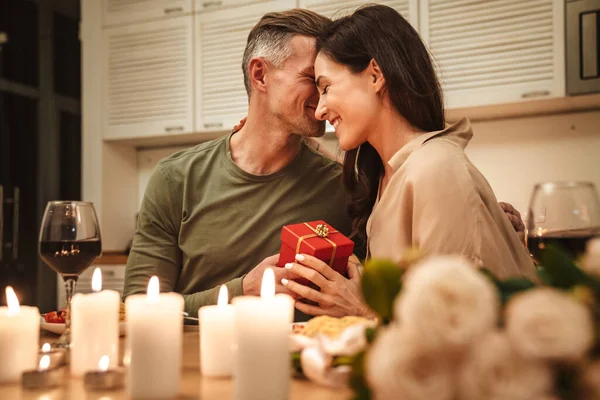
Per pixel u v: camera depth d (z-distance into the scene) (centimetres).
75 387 72
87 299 79
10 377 75
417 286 42
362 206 150
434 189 111
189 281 174
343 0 323
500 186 323
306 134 169
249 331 60
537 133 316
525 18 284
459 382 42
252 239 169
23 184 443
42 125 453
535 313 41
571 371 43
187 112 365
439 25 302
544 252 49
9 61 440
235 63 352
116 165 400
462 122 129
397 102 128
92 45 391
